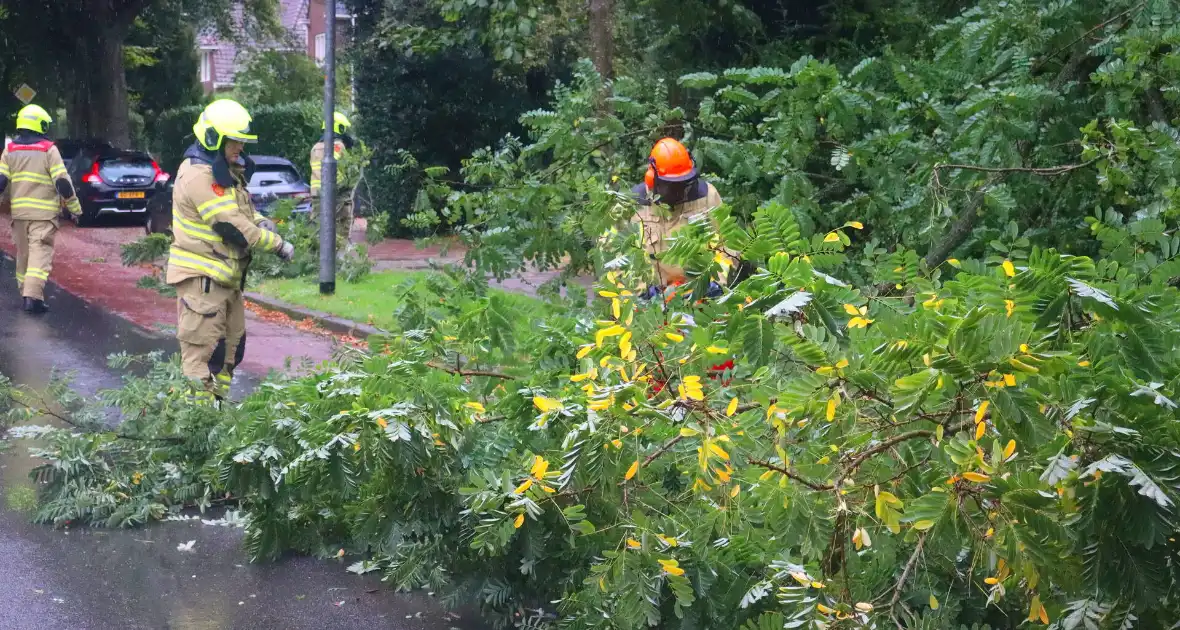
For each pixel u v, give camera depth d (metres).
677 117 7.42
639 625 3.19
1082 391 2.32
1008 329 2.32
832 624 2.59
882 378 2.54
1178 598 2.33
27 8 29.22
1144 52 6.19
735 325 2.84
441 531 4.30
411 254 18.58
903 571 3.03
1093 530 2.30
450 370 4.53
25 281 12.32
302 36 48.94
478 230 7.48
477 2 11.76
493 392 4.53
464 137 21.19
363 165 16.11
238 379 9.38
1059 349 2.48
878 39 10.20
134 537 5.54
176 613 4.61
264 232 7.10
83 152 23.11
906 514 2.50
